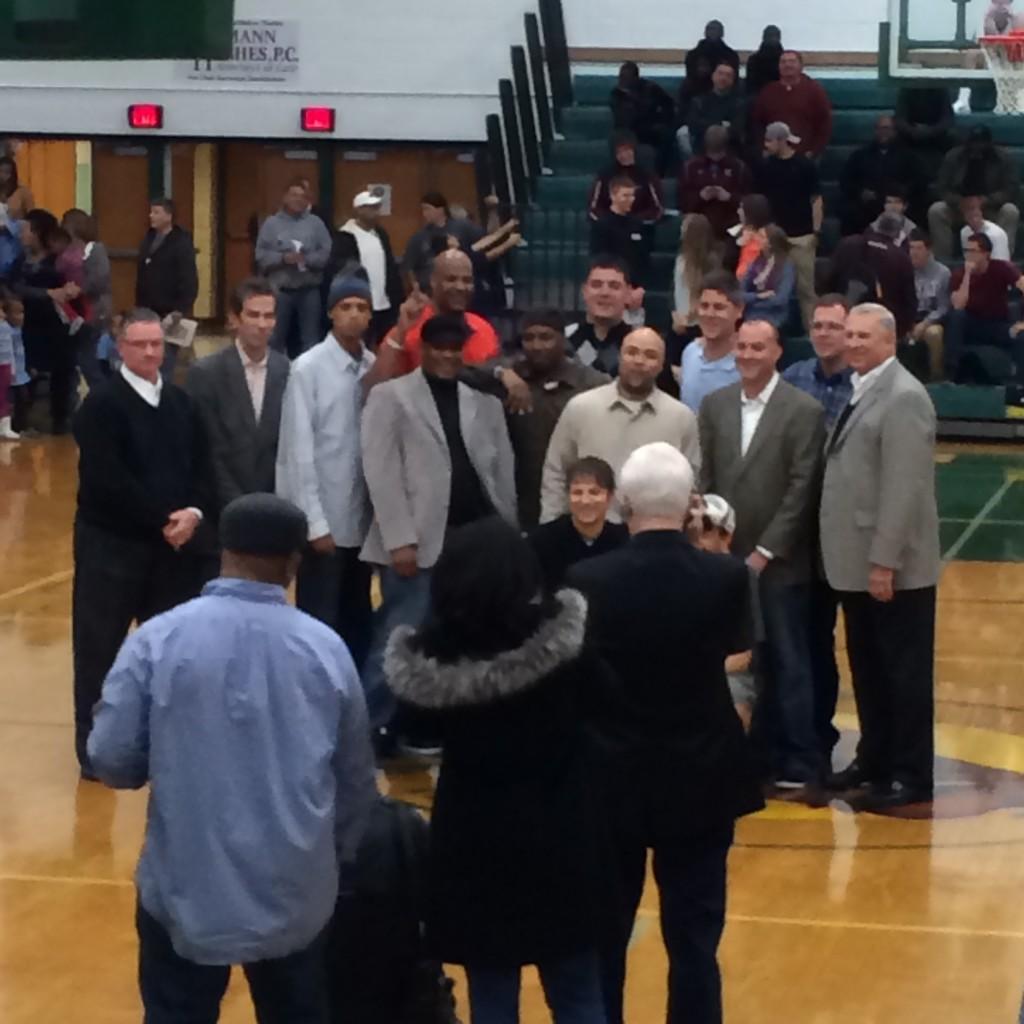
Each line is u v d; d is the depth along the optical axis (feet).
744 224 50.72
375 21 75.92
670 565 16.85
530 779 14.94
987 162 67.46
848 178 67.92
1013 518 51.98
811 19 75.46
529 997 19.79
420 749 28.45
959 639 37.99
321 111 76.48
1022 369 66.03
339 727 14.85
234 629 14.78
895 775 26.89
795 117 66.90
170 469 27.09
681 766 16.78
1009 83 59.41
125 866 23.82
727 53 70.23
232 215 88.99
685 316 40.24
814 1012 19.35
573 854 14.97
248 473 27.91
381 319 63.52
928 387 65.41
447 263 27.55
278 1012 15.24
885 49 60.90
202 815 14.57
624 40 76.54
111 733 14.76
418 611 27.43
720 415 26.66
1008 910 22.52
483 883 14.85
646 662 16.75
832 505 26.09
